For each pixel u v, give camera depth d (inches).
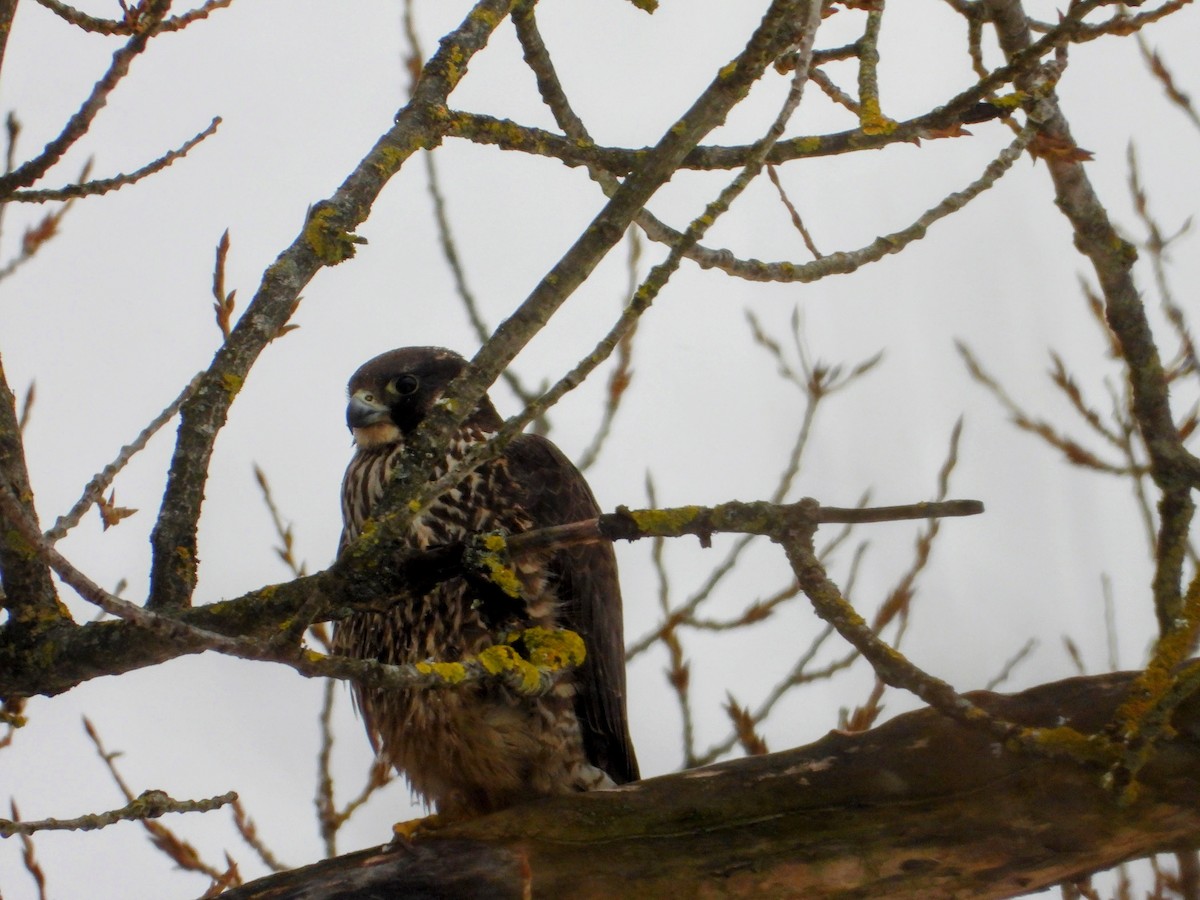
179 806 243.6
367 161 265.9
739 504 232.4
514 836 280.8
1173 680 245.8
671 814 279.6
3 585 250.8
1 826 230.1
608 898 276.2
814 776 275.7
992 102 282.8
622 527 237.1
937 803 269.1
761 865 274.7
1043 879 269.4
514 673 253.8
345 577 241.6
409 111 269.9
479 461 228.7
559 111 298.5
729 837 276.8
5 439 252.2
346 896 276.2
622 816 280.8
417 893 275.4
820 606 237.0
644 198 230.5
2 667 249.3
